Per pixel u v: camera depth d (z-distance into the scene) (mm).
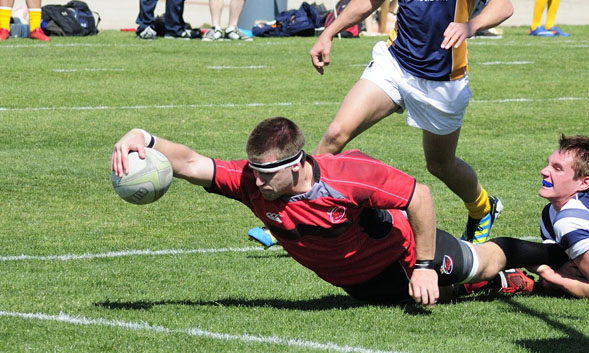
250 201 14773
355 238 15109
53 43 60781
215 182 14727
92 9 86438
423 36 18641
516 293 17734
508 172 29828
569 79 50875
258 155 13711
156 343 14164
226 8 91375
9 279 18109
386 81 18984
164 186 14133
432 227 14828
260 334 14703
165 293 17312
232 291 17609
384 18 72250
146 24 65125
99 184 27453
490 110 41438
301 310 16250
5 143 32875
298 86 47000
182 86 46281
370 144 33906
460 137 35625
